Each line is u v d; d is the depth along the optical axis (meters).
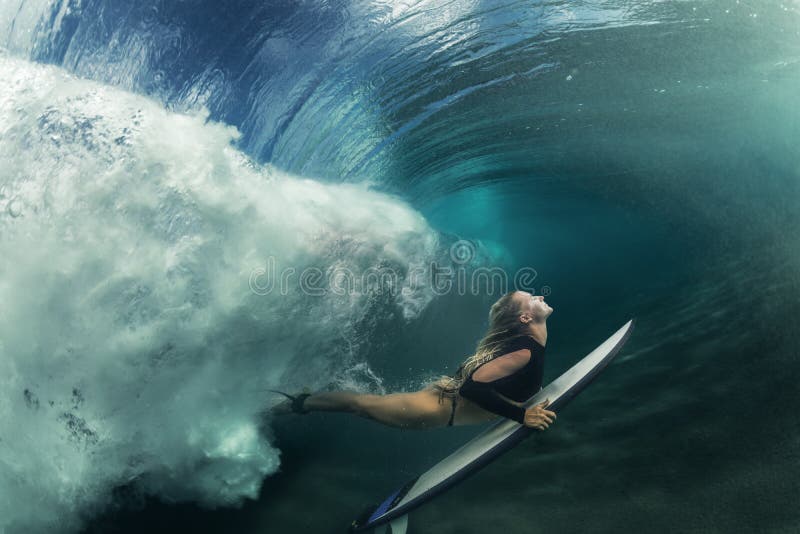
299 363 3.22
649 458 2.49
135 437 2.65
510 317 2.71
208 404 2.85
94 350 2.67
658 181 4.67
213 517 2.53
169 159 3.12
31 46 4.28
